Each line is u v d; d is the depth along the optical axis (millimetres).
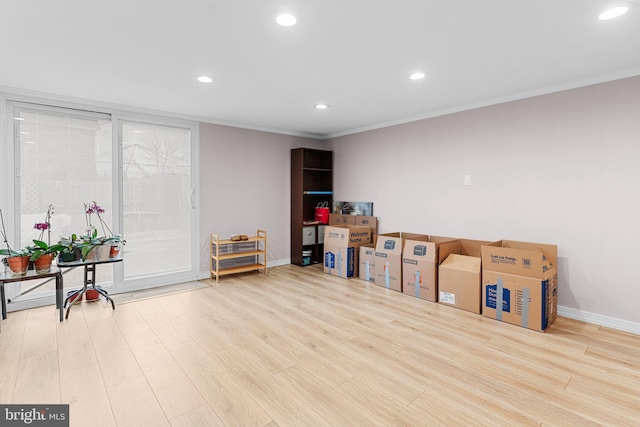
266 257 4984
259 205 5109
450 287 3455
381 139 4836
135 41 2266
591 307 3002
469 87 3217
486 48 2369
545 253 3207
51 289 3580
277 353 2441
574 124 3045
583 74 2863
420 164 4336
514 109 3438
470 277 3293
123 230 3951
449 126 4012
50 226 3514
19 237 3344
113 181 3852
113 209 3859
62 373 2146
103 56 2504
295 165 5375
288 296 3793
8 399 1881
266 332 2807
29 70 2775
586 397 1929
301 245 5328
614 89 2822
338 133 5527
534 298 2850
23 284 3402
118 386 2010
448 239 4023
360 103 3764
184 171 4395
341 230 4699
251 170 5000
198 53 2459
